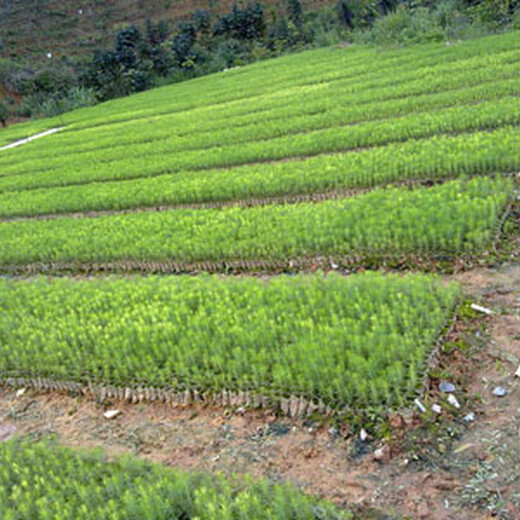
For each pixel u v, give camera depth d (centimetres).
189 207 1515
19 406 815
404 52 3247
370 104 2030
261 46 6456
